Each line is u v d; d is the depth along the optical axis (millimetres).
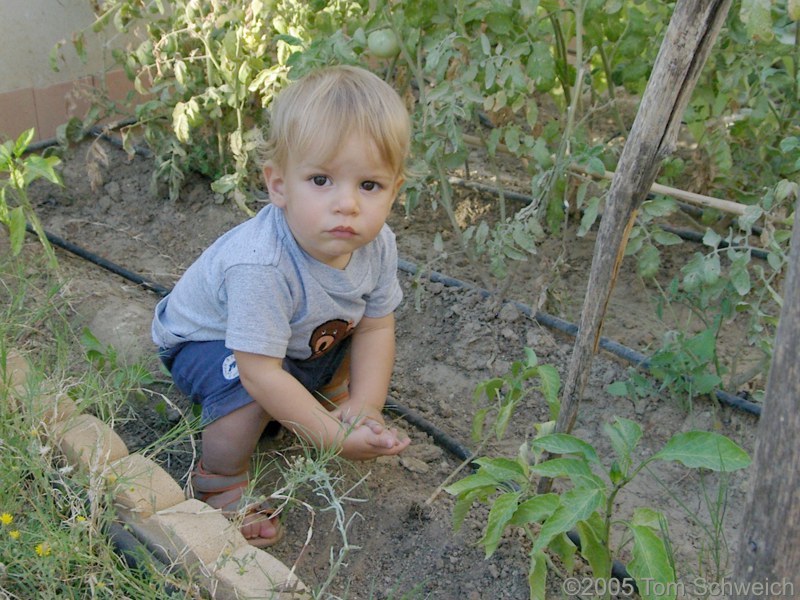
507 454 2646
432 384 2947
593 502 1792
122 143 4207
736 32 3004
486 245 3332
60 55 4023
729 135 3611
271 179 2102
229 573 1859
